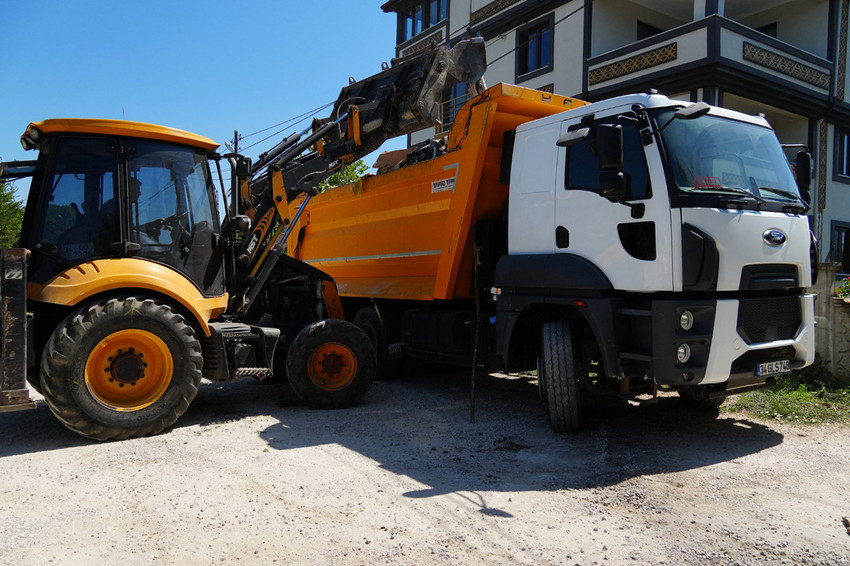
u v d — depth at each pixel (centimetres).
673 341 453
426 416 627
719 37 1347
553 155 556
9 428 574
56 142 540
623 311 488
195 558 317
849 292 762
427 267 735
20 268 488
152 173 577
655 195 469
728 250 459
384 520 364
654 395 512
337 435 554
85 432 512
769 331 493
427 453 499
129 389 535
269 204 718
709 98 1380
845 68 1678
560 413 537
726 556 316
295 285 794
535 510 379
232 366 605
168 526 355
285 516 370
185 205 594
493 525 356
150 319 534
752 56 1424
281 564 311
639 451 498
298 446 518
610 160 459
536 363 612
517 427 579
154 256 571
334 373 669
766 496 399
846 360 687
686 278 455
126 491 410
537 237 566
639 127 486
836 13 1622
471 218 659
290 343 720
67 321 508
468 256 679
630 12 1714
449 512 376
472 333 668
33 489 415
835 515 367
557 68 1725
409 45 2312
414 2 2294
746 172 515
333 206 971
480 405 679
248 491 411
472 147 640
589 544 331
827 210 1691
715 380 464
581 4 1647
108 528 353
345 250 941
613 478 436
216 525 357
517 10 1819
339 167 820
